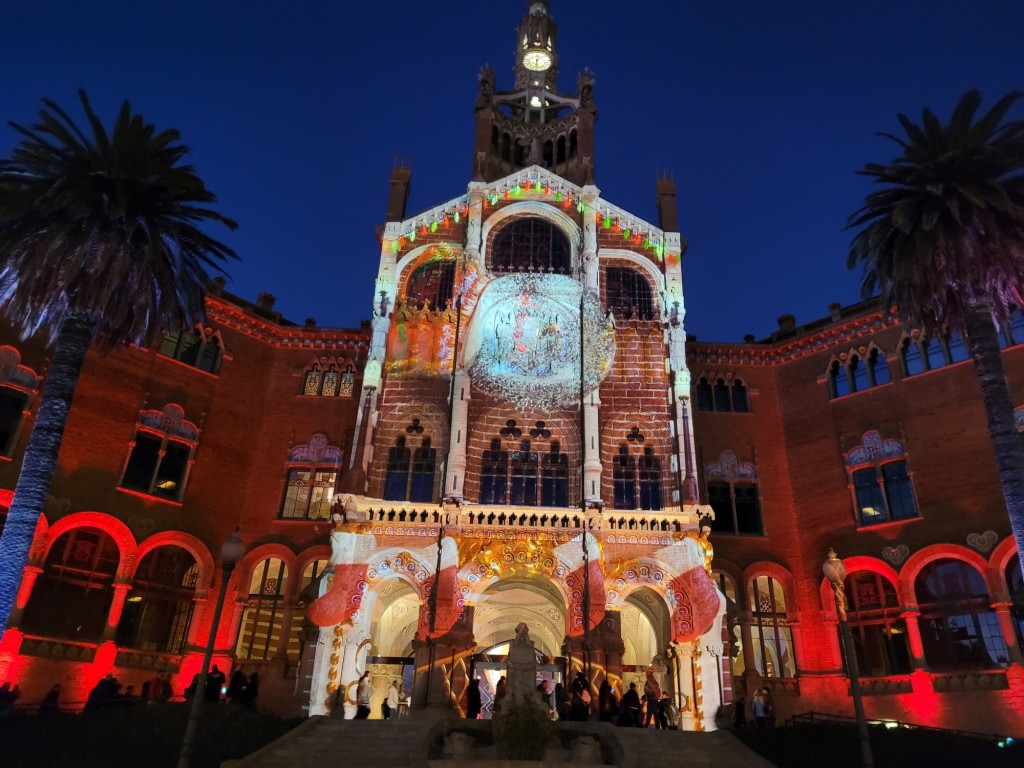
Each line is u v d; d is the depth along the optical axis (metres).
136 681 31.25
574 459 32.94
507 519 30.70
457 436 32.38
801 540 36.12
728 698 28.22
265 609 34.69
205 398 37.09
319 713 27.67
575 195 39.12
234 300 40.19
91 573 31.53
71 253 23.45
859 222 27.25
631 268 37.75
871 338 37.22
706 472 37.84
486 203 38.91
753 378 40.09
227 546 18.78
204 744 20.80
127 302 25.00
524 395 34.22
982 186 24.30
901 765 20.61
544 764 17.33
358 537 30.31
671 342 35.28
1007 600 29.66
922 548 32.25
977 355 23.47
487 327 35.50
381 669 33.94
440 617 28.66
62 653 29.81
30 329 25.48
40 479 22.33
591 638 28.41
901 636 32.12
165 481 34.84
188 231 27.06
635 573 30.12
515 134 44.84
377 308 35.53
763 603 35.38
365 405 33.22
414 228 38.09
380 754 20.88
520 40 50.78
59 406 23.20
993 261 23.81
